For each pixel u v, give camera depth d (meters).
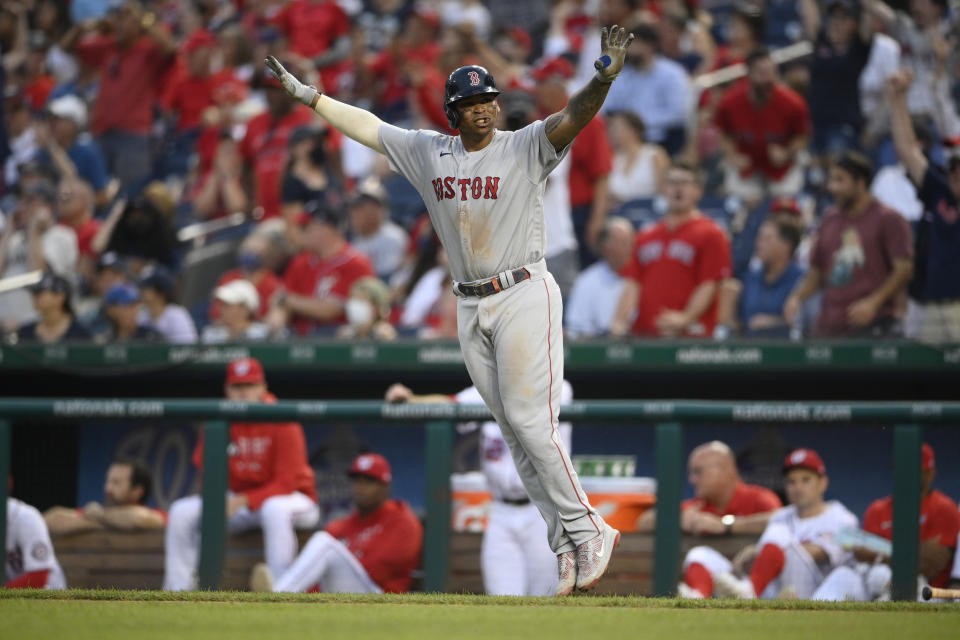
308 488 24.39
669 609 15.05
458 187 15.22
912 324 30.58
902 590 21.91
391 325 35.00
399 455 24.91
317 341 32.41
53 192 39.97
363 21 48.41
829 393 32.25
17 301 36.81
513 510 23.30
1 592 16.44
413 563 23.91
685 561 22.97
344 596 16.28
